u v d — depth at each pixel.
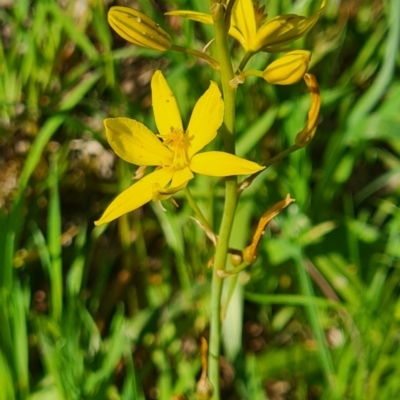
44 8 0.21
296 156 0.20
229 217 0.13
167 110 0.13
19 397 0.17
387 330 0.18
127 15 0.12
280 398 0.20
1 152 0.23
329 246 0.20
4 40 0.24
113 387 0.18
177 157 0.12
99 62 0.21
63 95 0.23
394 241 0.20
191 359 0.20
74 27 0.21
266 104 0.22
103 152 0.23
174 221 0.19
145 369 0.20
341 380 0.17
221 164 0.12
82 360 0.17
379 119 0.20
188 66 0.20
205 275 0.20
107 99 0.24
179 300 0.20
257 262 0.20
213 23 0.12
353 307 0.18
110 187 0.23
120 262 0.22
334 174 0.21
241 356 0.19
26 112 0.22
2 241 0.18
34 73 0.22
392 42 0.19
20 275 0.21
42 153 0.22
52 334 0.19
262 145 0.22
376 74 0.23
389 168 0.24
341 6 0.24
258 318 0.21
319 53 0.22
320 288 0.20
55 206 0.19
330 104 0.22
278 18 0.12
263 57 0.21
